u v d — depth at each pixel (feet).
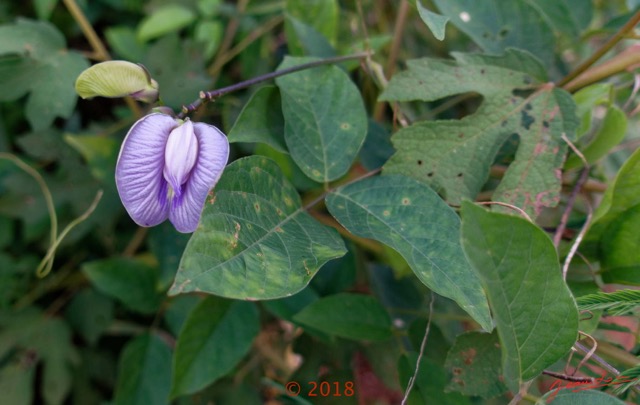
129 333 1.18
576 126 0.80
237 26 1.23
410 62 0.82
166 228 1.05
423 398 0.81
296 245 0.65
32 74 0.97
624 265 0.80
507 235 0.52
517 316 0.57
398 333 0.89
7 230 1.14
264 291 0.59
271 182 0.70
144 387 1.03
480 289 0.65
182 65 1.04
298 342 0.98
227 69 1.25
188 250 0.57
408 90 0.80
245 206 0.65
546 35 0.94
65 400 1.19
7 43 0.95
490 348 0.73
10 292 1.14
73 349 1.15
